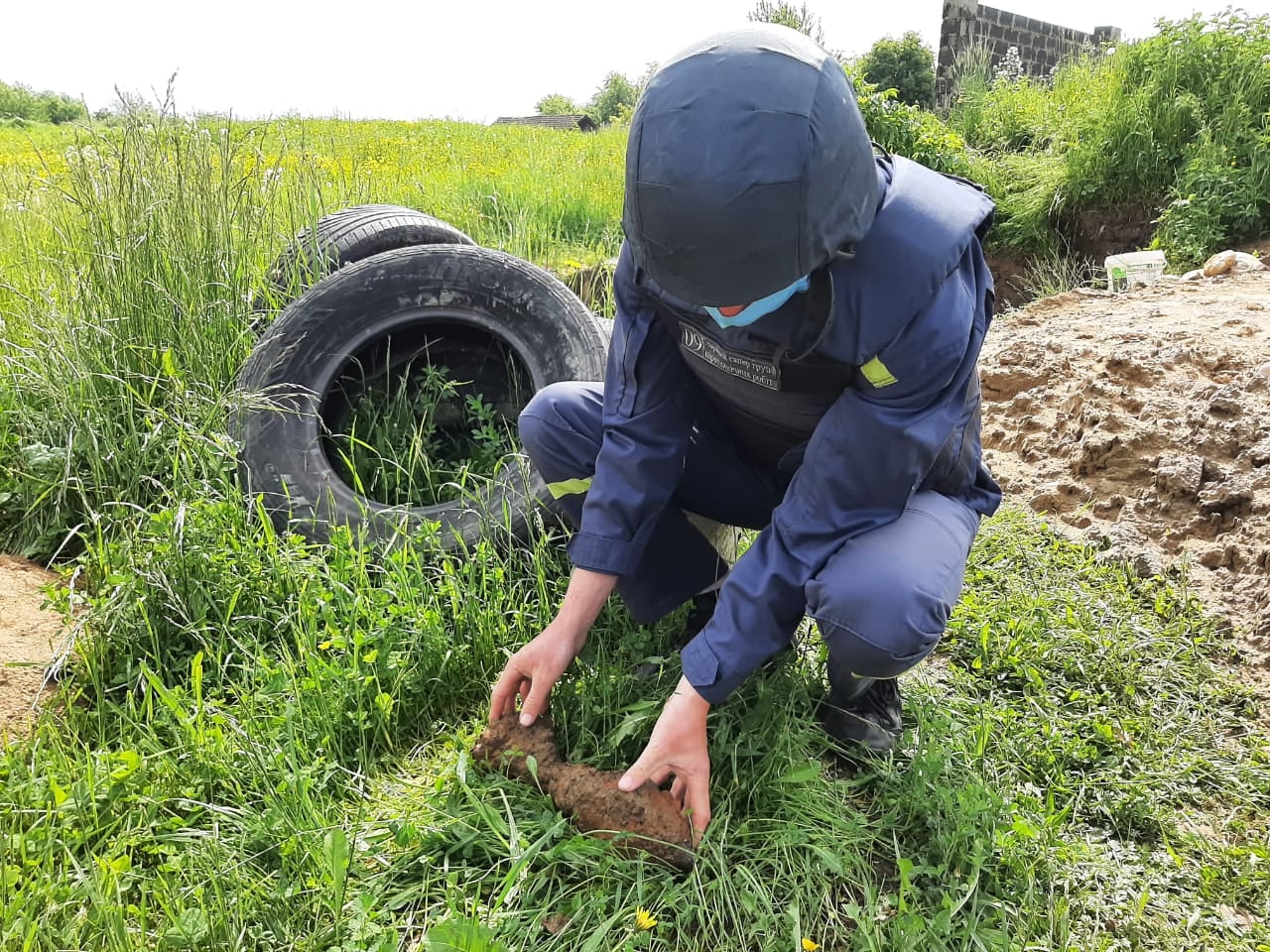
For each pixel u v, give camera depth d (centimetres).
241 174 400
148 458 287
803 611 180
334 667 205
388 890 169
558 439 217
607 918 162
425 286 294
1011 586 265
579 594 192
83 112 375
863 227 139
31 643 233
